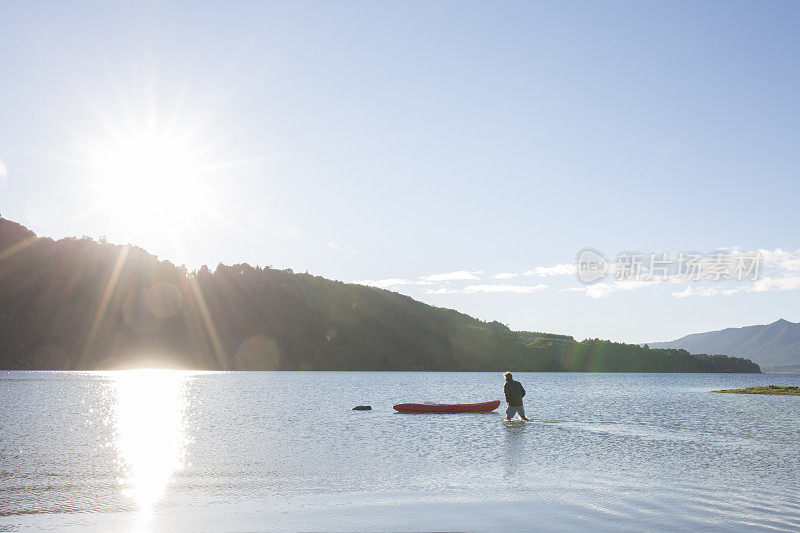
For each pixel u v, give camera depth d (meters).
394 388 97.12
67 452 21.86
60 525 11.80
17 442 24.59
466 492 14.84
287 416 38.25
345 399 60.56
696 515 12.42
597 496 14.29
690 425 32.81
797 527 11.49
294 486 15.73
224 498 14.29
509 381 35.22
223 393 72.06
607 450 22.58
